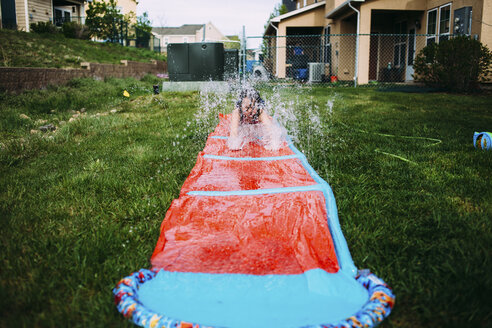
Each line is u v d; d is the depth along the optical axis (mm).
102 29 18531
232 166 3096
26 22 16453
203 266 1755
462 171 3254
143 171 3459
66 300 1659
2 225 2336
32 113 6770
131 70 13797
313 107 7156
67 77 9586
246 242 1949
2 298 1620
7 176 3307
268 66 17125
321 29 18000
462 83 9539
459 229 2195
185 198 2367
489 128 5164
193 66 8992
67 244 2125
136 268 1881
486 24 10047
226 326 1376
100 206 2691
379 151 4004
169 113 6543
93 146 4406
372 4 12969
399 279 1758
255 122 4094
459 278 1725
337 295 1544
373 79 16391
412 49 13898
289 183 2664
